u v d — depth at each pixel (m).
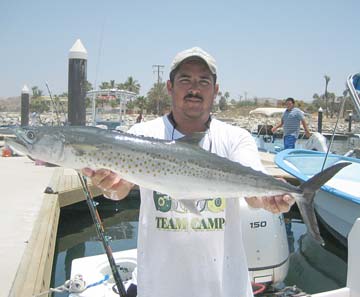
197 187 2.56
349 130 26.14
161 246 2.51
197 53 2.63
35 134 2.59
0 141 19.03
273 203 2.61
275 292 4.68
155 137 2.77
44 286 4.88
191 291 2.46
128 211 11.22
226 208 2.64
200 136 2.64
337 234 7.68
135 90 59.25
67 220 10.30
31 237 6.18
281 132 30.23
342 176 9.16
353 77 7.45
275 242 4.67
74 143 2.55
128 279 4.57
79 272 4.59
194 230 2.50
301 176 7.61
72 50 9.97
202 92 2.69
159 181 2.56
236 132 2.77
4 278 4.72
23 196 9.08
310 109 76.56
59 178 11.34
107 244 3.91
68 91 10.13
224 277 2.54
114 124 21.94
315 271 7.03
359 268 3.75
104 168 2.55
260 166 2.69
